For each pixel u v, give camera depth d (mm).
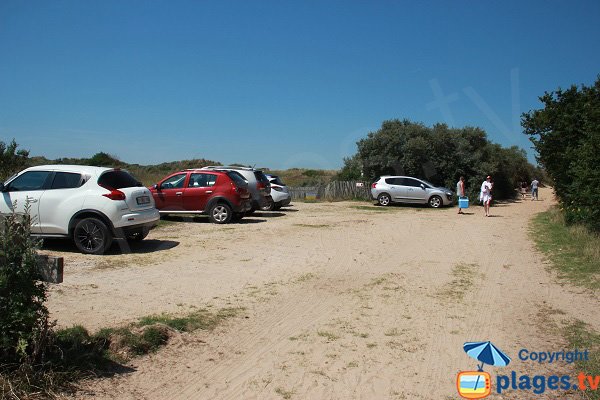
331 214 20812
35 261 4305
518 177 41219
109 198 10070
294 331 6137
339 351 5527
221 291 7754
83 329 5156
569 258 10555
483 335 6102
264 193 18500
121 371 4738
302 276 9016
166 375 4758
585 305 7309
